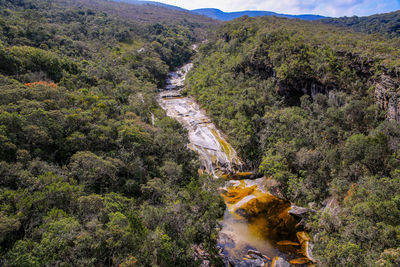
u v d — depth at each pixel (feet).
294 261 88.28
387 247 68.74
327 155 123.54
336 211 100.89
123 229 70.69
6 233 60.64
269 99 197.47
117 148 118.11
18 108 106.32
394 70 123.03
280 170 134.92
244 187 142.20
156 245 71.31
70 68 195.83
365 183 93.25
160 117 189.88
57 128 105.09
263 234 103.14
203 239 92.22
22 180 76.54
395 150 99.50
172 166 118.42
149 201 100.12
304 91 186.09
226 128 193.36
